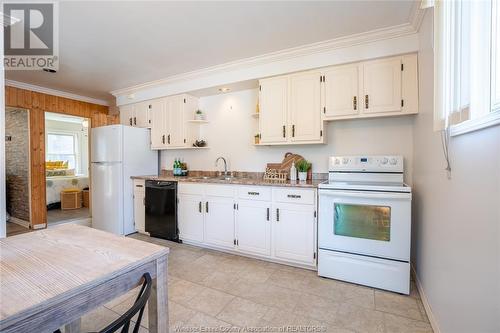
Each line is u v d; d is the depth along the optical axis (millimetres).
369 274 2139
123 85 3875
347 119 2658
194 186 3145
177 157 4086
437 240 1604
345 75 2531
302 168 2904
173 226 3307
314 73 2686
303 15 2051
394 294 2037
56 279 797
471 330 1123
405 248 2020
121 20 2100
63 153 7168
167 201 3354
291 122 2805
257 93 3414
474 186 1094
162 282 1037
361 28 2252
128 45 2553
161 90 3766
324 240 2309
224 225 2932
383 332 1602
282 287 2160
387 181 2504
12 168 4363
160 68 3189
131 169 3773
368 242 2137
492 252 952
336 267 2264
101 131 3807
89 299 794
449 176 1393
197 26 2209
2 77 1793
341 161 2688
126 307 1906
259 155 3398
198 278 2330
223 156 3674
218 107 3705
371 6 1935
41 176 4031
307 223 2453
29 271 851
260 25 2199
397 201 2031
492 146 943
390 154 2631
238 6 1926
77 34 2320
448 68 1264
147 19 2088
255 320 1731
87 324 1701
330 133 2914
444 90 1305
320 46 2537
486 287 997
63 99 4238
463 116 1084
